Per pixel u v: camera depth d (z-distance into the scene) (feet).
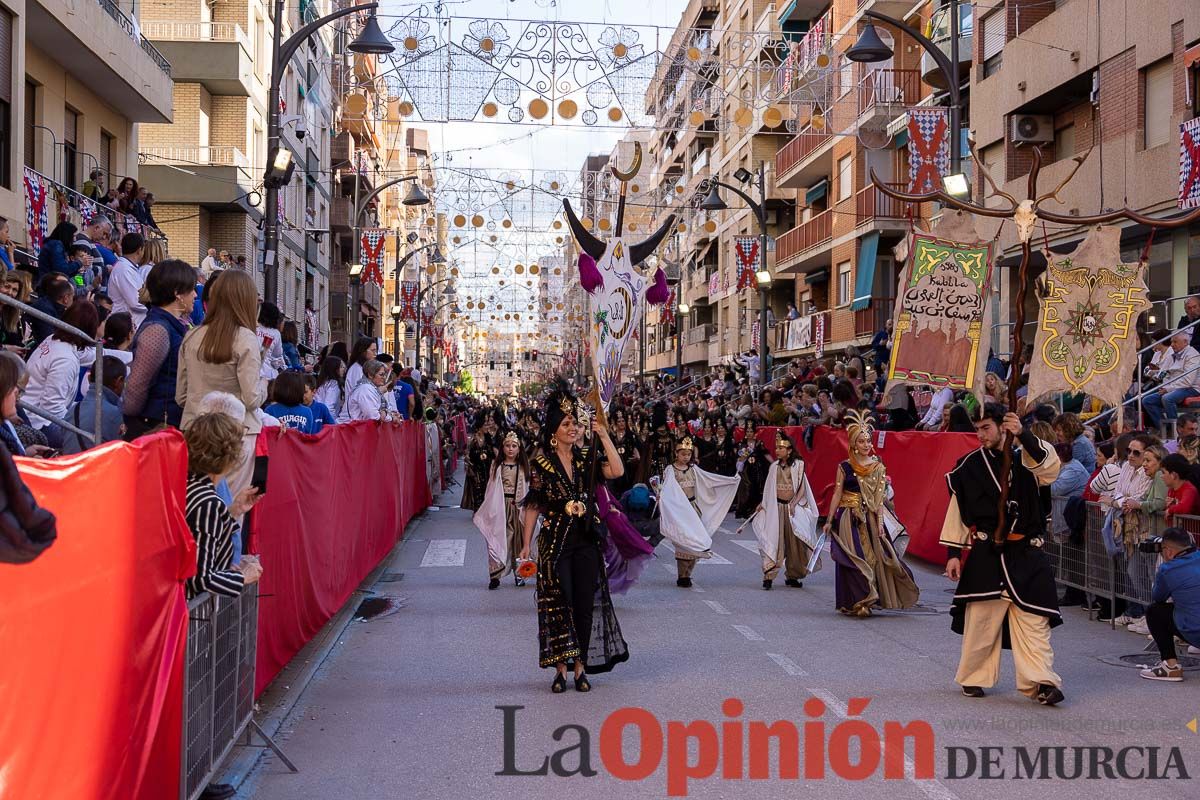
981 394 32.76
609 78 64.59
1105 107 66.59
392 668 28.17
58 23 62.08
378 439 47.29
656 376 191.93
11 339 30.94
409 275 266.77
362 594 40.24
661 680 26.66
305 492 29.27
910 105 101.35
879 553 35.96
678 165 204.44
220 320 20.94
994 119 79.77
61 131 69.77
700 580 44.88
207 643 16.80
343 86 76.64
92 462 12.74
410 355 274.98
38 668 12.14
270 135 54.95
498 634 32.91
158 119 83.76
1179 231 61.31
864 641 31.86
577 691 25.55
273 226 55.11
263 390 24.48
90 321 26.09
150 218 69.36
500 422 70.08
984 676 25.18
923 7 99.91
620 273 27.53
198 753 16.35
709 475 44.47
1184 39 59.16
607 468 26.66
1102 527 36.14
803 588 42.78
